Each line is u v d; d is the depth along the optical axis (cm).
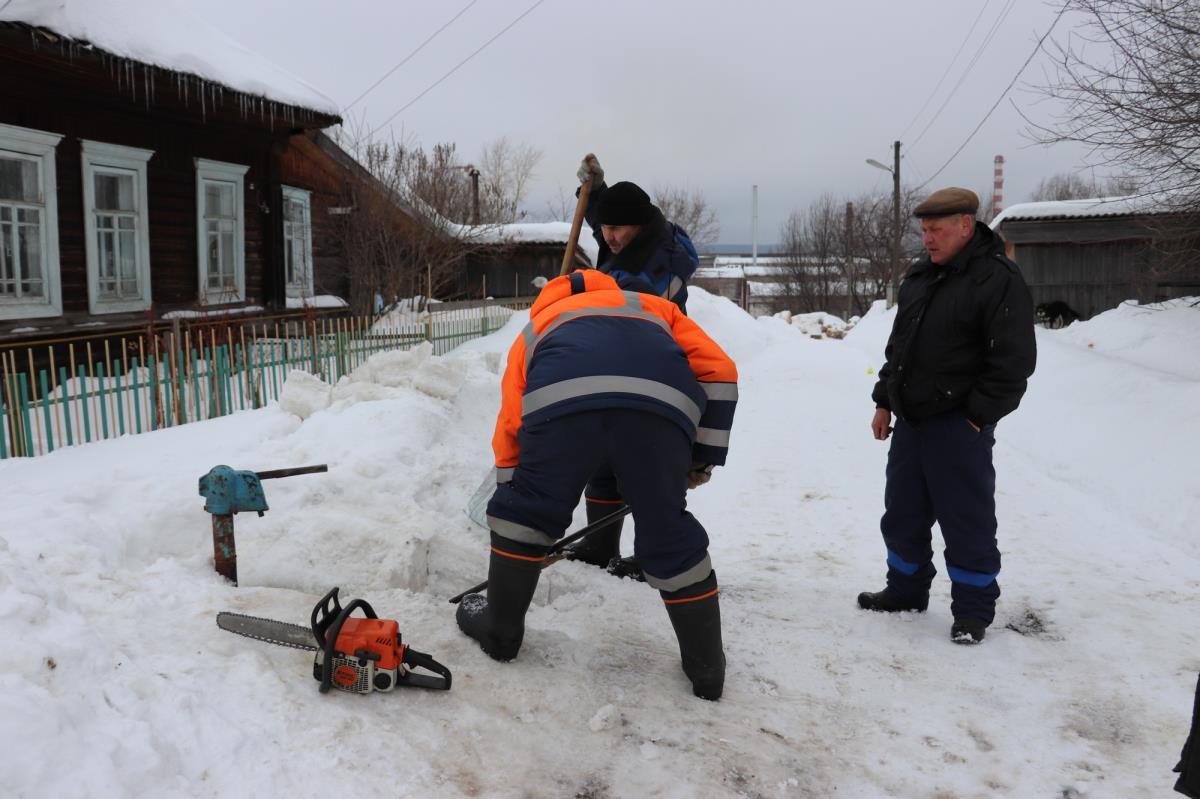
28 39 785
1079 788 249
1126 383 840
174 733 218
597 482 405
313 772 219
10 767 184
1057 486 634
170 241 1125
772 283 5816
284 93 1105
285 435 546
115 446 555
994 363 331
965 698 302
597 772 243
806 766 256
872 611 382
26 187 920
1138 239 2341
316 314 1384
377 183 1559
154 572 314
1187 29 909
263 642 275
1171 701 299
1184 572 439
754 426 852
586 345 279
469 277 2144
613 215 377
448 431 511
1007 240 2430
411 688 269
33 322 916
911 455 362
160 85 959
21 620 234
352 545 352
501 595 290
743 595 402
